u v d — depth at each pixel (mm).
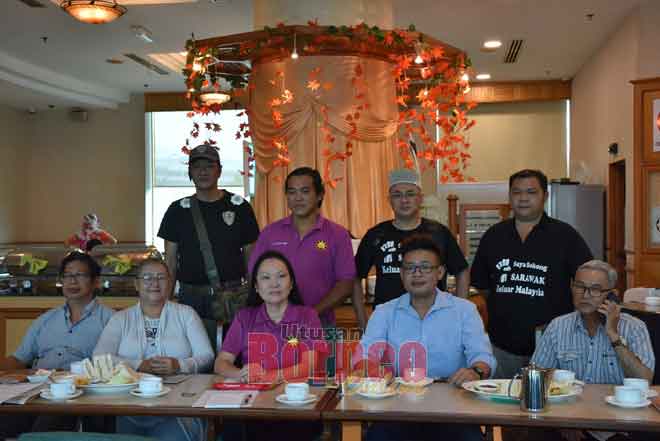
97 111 13234
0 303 5250
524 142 12180
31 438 1944
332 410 2457
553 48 9828
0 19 8367
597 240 9617
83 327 3750
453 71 6262
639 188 6895
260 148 6238
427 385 2809
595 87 10078
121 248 5363
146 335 3463
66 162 13328
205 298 4211
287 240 3854
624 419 2314
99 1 6398
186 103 12875
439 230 3883
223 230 4234
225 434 3107
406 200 3852
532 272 3615
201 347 3451
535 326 3596
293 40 5785
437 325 3123
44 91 11375
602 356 3082
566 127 12141
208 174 4211
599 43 9578
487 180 12234
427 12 8094
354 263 3883
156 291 3432
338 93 6035
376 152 6141
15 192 13117
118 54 10055
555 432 3078
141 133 13125
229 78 6973
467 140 12203
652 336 3285
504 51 9977
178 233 4270
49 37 9141
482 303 5375
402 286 3814
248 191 11742
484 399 2580
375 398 2611
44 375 3020
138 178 13172
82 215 13289
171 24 8516
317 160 6012
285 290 3205
